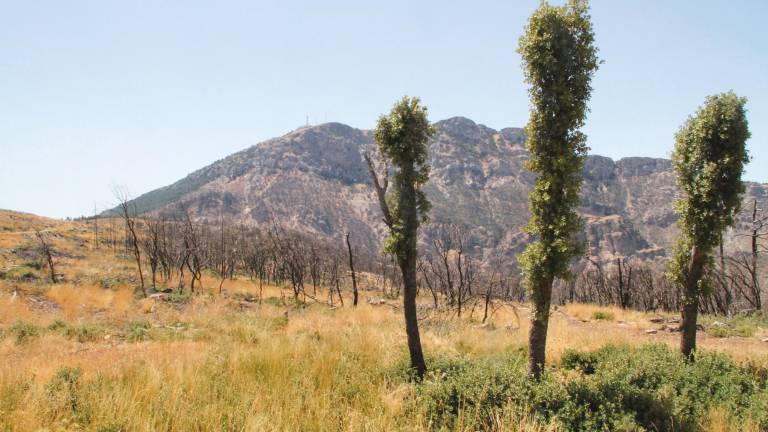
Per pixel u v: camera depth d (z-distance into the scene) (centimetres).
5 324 1725
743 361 1152
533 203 921
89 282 3397
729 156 1101
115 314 2152
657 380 988
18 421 594
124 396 689
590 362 1194
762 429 756
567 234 884
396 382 890
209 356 980
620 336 1521
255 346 1256
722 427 758
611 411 728
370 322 1894
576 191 891
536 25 910
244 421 636
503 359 1161
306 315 2139
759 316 2244
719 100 1140
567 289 5888
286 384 823
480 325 2048
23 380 757
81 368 879
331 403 749
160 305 2566
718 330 1862
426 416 718
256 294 3762
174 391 713
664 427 736
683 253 1168
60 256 4959
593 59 910
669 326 2081
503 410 691
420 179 965
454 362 991
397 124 955
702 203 1138
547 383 797
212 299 3016
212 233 8825
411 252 966
